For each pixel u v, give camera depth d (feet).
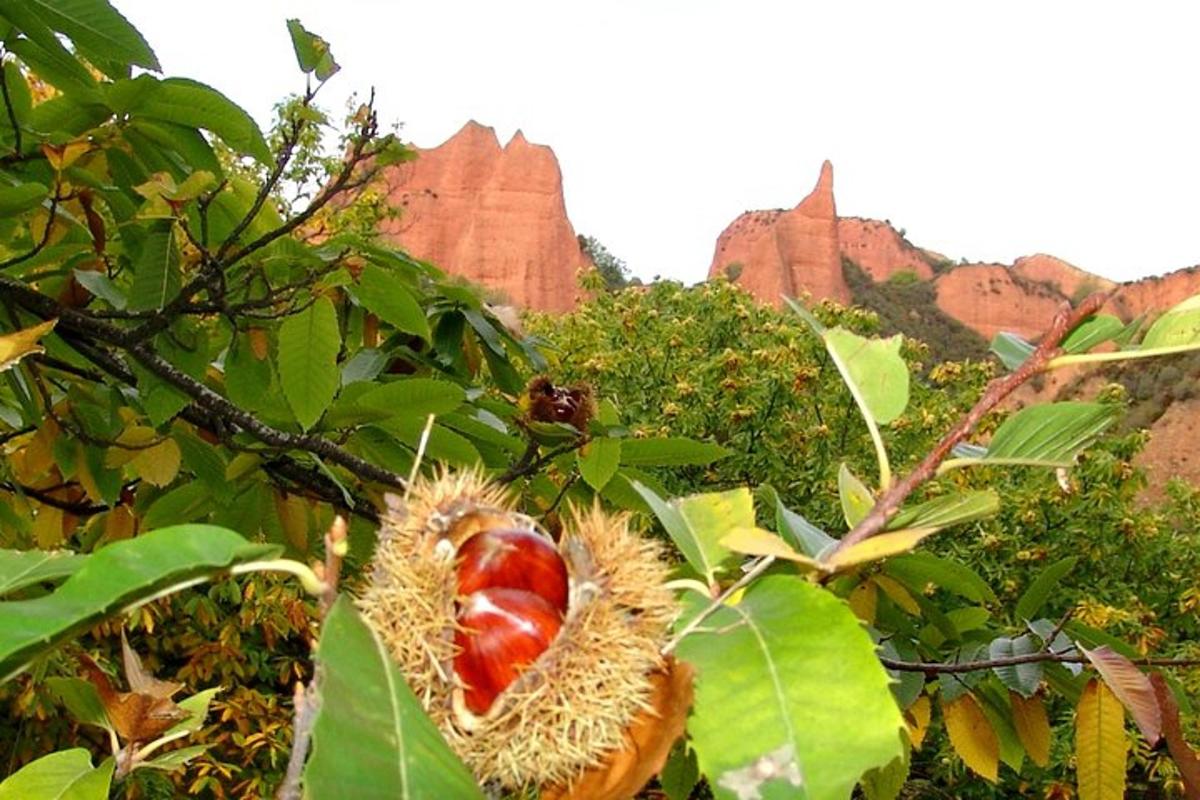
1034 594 9.60
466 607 3.83
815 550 5.56
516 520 4.14
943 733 30.48
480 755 3.65
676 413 44.04
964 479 39.60
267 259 10.84
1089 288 200.85
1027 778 32.07
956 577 8.82
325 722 2.91
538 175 196.54
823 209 209.77
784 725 3.67
